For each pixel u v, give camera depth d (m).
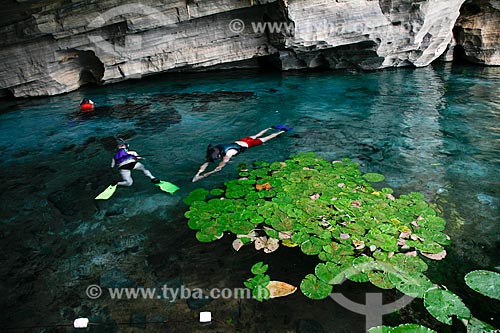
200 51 12.49
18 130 9.02
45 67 11.23
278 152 7.07
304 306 3.55
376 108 9.52
